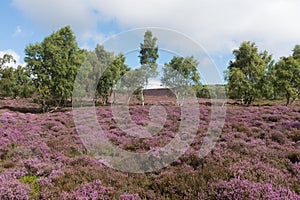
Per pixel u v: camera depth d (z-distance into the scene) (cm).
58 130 1276
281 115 1581
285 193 466
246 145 851
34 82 2878
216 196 481
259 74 3506
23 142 989
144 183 577
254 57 4153
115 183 575
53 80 2867
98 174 618
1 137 1030
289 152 750
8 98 4297
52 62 2911
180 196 502
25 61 2864
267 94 3438
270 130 1112
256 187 484
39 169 661
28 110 2878
